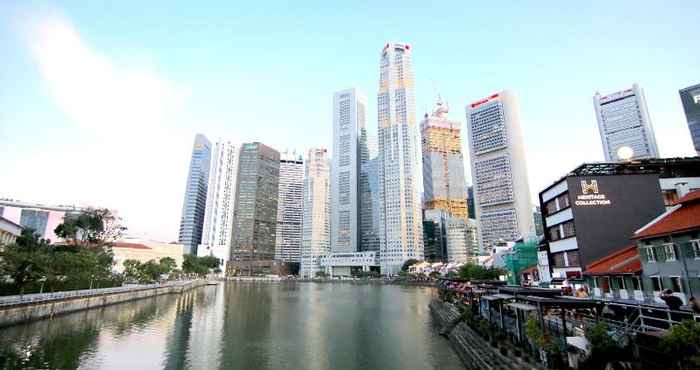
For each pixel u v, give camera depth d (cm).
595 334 2548
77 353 4328
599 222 5241
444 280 10806
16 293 6009
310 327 6681
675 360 2033
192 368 4041
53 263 7194
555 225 6116
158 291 11925
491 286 6009
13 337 4828
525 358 2989
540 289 4506
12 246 6656
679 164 5481
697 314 2395
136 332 5788
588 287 4541
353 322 7294
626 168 5497
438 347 5044
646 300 3500
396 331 6291
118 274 12525
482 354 3731
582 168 5450
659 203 5259
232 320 7400
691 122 18175
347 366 4156
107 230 11950
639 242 3659
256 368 4084
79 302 7112
